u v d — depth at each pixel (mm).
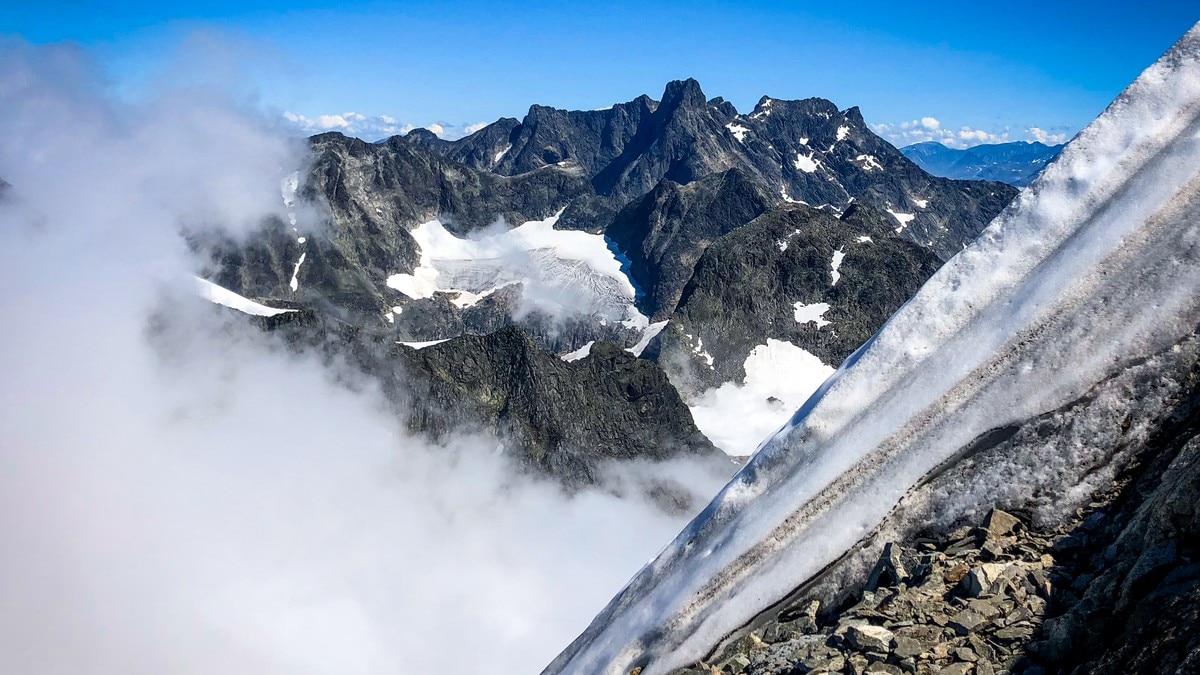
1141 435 18797
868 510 20922
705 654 21234
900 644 15945
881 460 21531
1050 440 19625
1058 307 21312
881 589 18016
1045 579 16578
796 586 20797
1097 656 14094
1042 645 15016
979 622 16031
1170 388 19094
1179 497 15023
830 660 16469
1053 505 18656
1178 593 13523
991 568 16938
